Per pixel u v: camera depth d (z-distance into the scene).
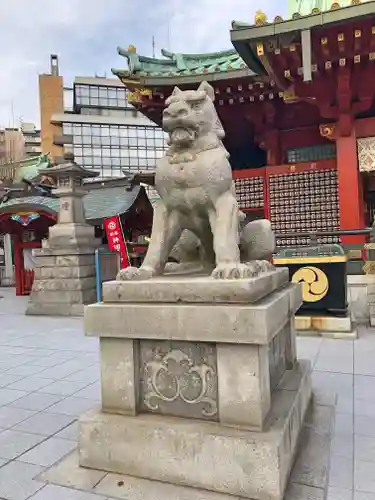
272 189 11.51
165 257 3.27
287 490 2.43
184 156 3.12
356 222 9.73
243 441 2.36
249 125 13.30
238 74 10.30
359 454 2.84
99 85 40.38
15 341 7.16
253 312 2.39
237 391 2.48
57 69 42.78
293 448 2.74
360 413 3.53
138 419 2.69
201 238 3.46
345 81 8.76
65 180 10.91
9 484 2.60
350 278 8.63
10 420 3.62
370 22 7.23
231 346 2.50
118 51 10.80
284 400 2.90
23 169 25.66
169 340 2.71
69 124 38.22
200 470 2.46
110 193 16.31
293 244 11.14
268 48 7.89
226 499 2.35
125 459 2.65
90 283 10.78
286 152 12.55
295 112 12.00
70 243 10.53
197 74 10.52
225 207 3.09
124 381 2.78
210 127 3.19
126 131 39.72
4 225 15.52
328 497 2.36
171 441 2.53
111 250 11.08
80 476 2.65
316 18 7.22
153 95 11.27
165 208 3.31
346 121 9.56
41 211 12.83
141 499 2.38
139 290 2.79
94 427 2.73
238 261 2.93
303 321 6.71
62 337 7.42
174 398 2.72
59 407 3.91
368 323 7.57
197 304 2.60
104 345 2.84
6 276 21.83
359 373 4.63
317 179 11.01
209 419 2.62
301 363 3.90
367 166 9.71
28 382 4.69
